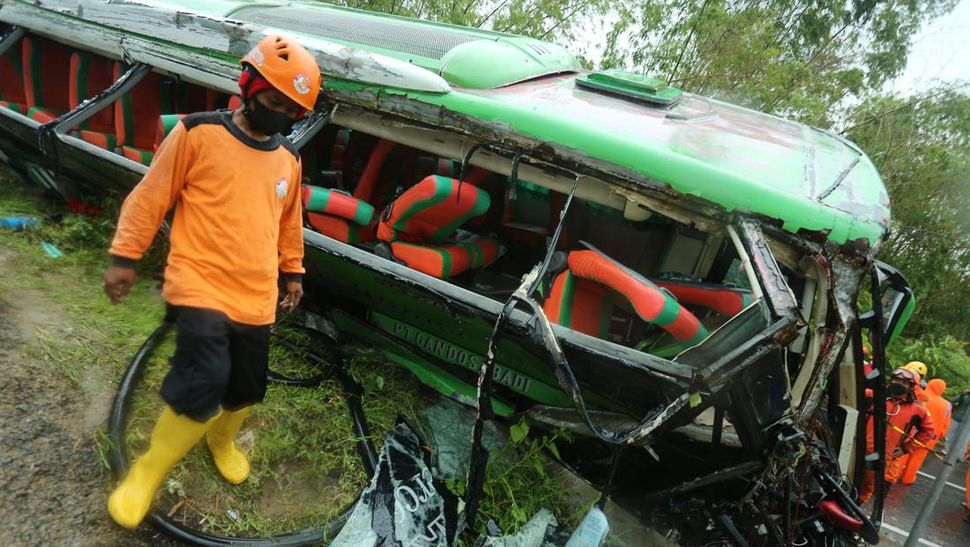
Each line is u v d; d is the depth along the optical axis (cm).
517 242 390
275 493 264
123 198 411
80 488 229
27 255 358
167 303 199
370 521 255
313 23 395
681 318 251
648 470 301
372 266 291
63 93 489
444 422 319
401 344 343
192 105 443
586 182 276
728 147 292
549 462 309
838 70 1193
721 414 263
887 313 339
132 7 398
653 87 352
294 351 339
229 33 357
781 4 1159
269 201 202
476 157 299
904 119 1151
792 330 224
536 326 246
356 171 405
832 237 242
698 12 998
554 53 419
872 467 327
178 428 208
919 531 380
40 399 256
